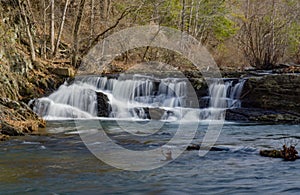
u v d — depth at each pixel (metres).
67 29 23.45
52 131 11.09
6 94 14.39
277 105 15.38
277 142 9.74
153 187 5.76
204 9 29.12
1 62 14.96
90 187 5.75
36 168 6.83
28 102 14.98
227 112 15.09
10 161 7.36
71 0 23.36
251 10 32.56
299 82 15.27
